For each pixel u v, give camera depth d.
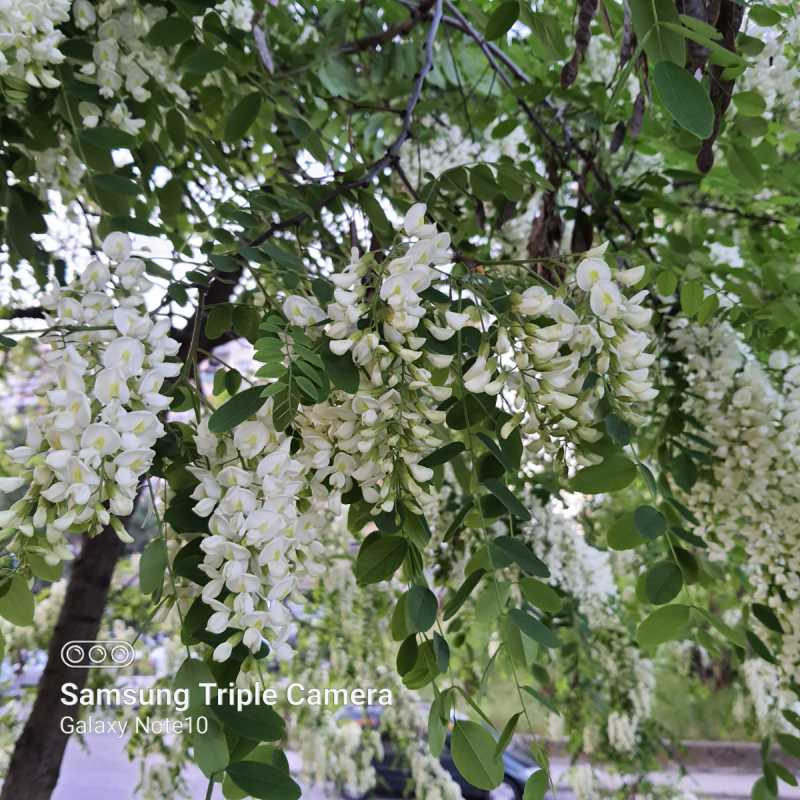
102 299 0.91
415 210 0.95
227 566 0.82
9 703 3.15
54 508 0.81
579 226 2.01
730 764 6.52
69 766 3.85
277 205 1.30
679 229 2.45
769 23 1.58
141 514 3.47
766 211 2.51
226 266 1.05
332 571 3.24
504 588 0.99
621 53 1.26
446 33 2.08
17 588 0.85
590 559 3.13
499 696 2.65
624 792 3.48
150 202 1.86
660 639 1.09
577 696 3.22
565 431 1.04
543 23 1.25
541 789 0.87
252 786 0.80
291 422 0.87
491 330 1.00
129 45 1.45
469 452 1.12
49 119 1.49
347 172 1.55
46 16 1.12
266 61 1.79
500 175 1.50
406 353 0.89
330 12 2.22
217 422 0.85
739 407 1.63
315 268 1.65
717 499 1.66
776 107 1.98
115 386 0.81
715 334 1.73
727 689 4.62
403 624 1.06
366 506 1.04
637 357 0.99
